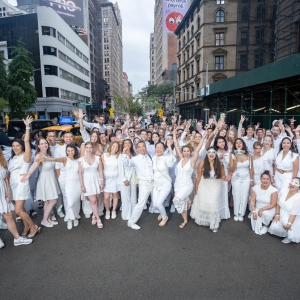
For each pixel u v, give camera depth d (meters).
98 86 83.69
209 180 4.85
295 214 4.27
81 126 6.77
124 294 3.15
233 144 5.75
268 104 21.55
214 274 3.54
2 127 13.39
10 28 42.88
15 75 31.69
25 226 4.77
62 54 46.62
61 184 5.34
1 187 4.23
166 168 5.04
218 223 4.89
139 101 68.00
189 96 41.38
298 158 5.23
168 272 3.59
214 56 33.72
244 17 32.12
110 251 4.18
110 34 106.44
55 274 3.57
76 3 58.69
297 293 3.13
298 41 19.62
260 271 3.59
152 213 5.97
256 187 4.89
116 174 5.43
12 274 3.58
